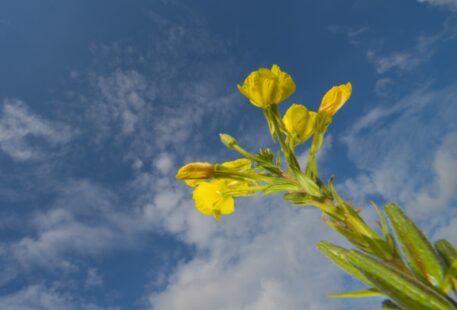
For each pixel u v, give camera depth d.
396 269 0.10
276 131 0.16
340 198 0.12
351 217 0.12
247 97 0.17
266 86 0.17
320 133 0.16
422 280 0.11
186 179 0.17
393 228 0.11
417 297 0.09
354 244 0.12
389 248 0.11
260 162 0.16
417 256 0.11
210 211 0.19
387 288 0.10
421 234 0.11
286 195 0.14
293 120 0.16
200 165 0.17
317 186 0.13
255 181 0.16
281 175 0.15
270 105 0.17
